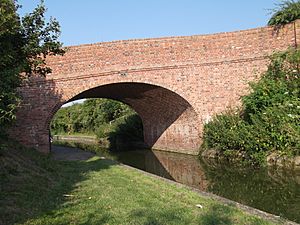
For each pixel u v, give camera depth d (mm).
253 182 12125
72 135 49281
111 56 17594
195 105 18344
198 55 18344
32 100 16547
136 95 23031
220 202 7422
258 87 15766
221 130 16781
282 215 8031
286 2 17688
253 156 14531
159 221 5953
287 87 15336
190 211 6602
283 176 12617
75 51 17188
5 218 5953
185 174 14836
